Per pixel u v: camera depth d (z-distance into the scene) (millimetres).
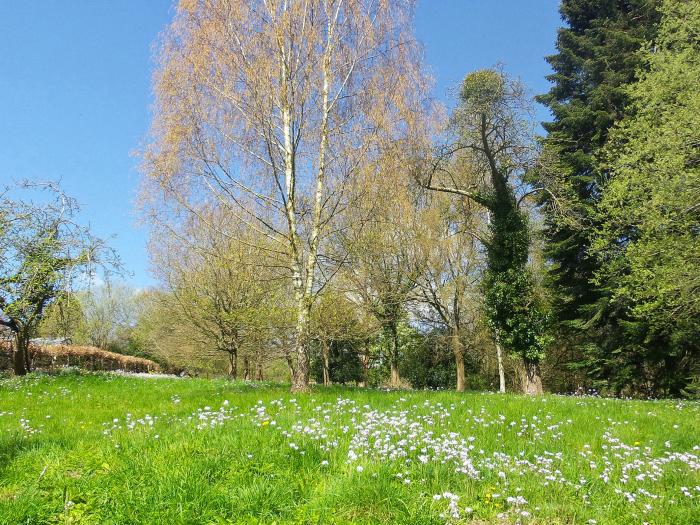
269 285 24109
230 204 14438
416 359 36125
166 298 30609
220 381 18609
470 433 7812
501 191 23000
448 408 10070
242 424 7555
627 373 25469
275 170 14109
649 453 7336
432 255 28250
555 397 14539
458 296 29094
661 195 16141
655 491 5707
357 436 6656
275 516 4605
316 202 14344
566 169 23844
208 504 4727
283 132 14352
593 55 27828
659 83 17859
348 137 14125
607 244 20500
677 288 16234
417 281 28312
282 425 7547
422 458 5645
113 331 57250
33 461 6312
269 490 4914
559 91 29375
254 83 13156
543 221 27750
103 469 5828
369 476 5094
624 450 7285
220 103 13602
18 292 16953
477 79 21234
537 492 5371
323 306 21500
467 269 29359
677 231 17047
